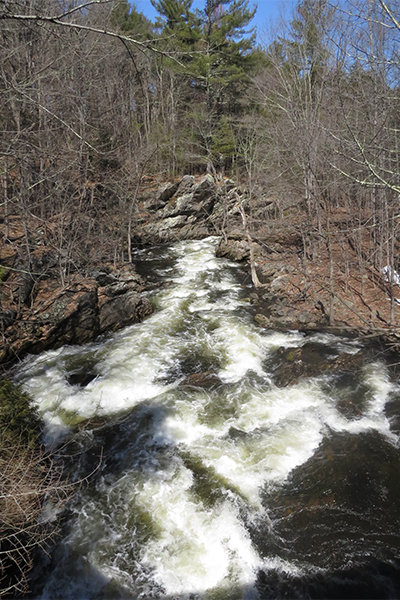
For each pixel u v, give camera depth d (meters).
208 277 17.30
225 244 20.83
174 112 27.61
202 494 6.54
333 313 12.27
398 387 9.11
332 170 11.41
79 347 11.14
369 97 8.21
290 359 10.37
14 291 11.12
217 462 7.16
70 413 8.45
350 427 7.95
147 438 7.77
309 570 5.41
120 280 14.45
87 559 5.55
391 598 5.04
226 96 28.08
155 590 5.22
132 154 19.00
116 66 19.70
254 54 26.88
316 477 6.81
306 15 16.97
